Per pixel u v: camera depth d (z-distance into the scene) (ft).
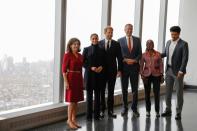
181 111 22.61
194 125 19.53
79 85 17.83
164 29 32.09
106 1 23.68
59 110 19.17
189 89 35.65
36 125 17.66
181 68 20.24
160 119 20.77
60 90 20.01
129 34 20.72
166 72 21.21
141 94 27.99
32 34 18.33
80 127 18.16
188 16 35.65
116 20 25.49
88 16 22.39
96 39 19.08
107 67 19.84
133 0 27.61
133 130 18.04
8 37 16.80
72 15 20.81
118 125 18.95
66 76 17.49
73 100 17.65
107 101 21.31
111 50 19.69
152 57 20.59
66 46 18.98
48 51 19.56
